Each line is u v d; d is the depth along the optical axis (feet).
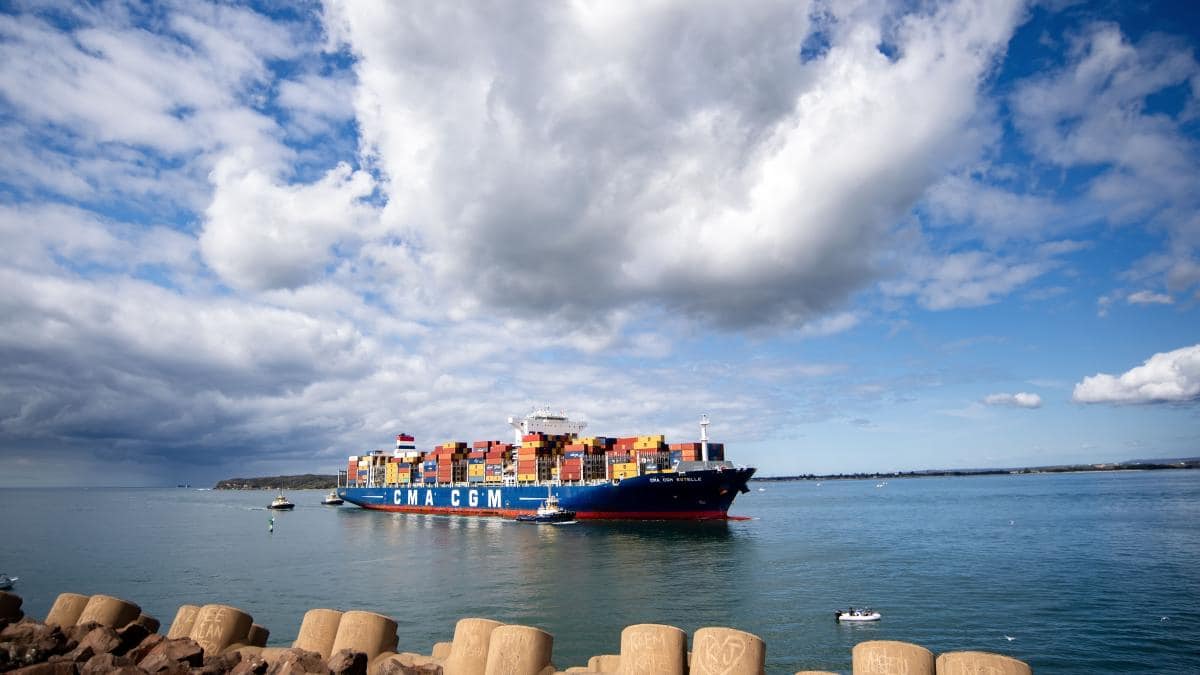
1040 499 444.55
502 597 124.67
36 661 31.24
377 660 31.63
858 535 226.38
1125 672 81.00
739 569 153.89
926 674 23.48
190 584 141.79
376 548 206.39
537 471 307.99
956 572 147.64
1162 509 313.73
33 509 507.30
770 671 80.69
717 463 265.75
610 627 100.89
